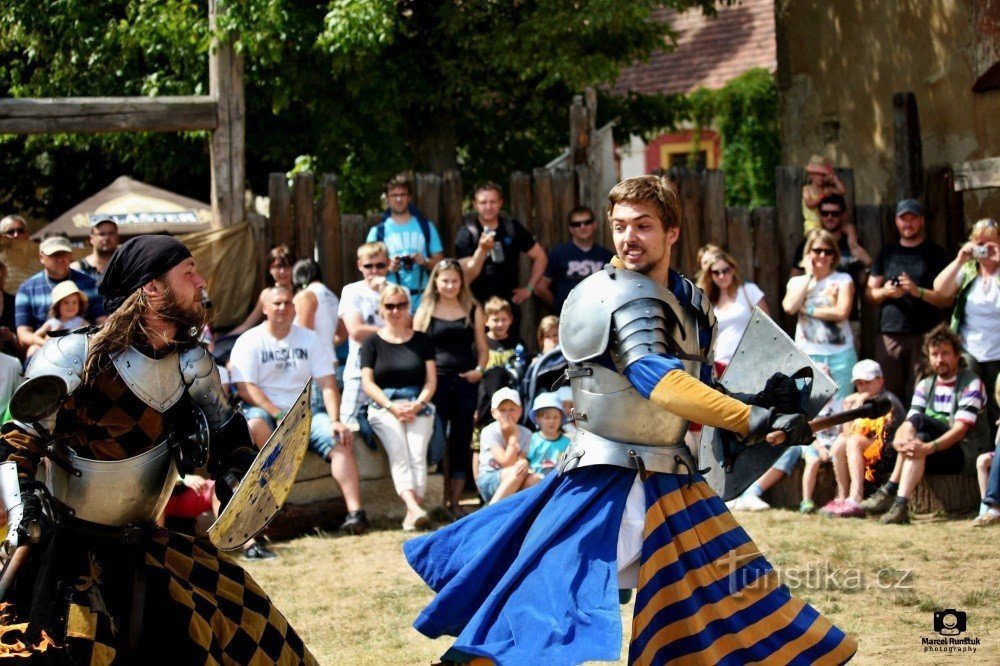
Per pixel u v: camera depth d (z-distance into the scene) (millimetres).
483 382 8438
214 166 9602
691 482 3656
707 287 8531
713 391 3406
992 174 9961
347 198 14781
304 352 7852
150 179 17203
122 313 3408
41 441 3307
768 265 10172
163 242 3445
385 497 8195
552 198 10109
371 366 8070
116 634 3342
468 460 8297
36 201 18250
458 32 14070
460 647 3307
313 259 9641
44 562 3297
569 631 3340
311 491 7840
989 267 8312
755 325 3930
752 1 21891
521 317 9750
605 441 3611
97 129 9281
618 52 14977
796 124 11961
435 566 3775
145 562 3484
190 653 3447
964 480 7785
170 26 12727
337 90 13977
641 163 22688
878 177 11156
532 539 3557
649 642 3438
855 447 7766
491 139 15797
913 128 10094
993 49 9945
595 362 3613
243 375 7699
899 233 10094
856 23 11273
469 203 16031
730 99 19188
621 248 3658
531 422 8391
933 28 10469
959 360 7820
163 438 3523
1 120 9156
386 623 5480
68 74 14891
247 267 9555
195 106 9516
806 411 3594
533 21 13391
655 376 3432
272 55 12023
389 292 8055
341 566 6734
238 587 3623
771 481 8078
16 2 14617
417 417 7914
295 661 3635
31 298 8172
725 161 19469
